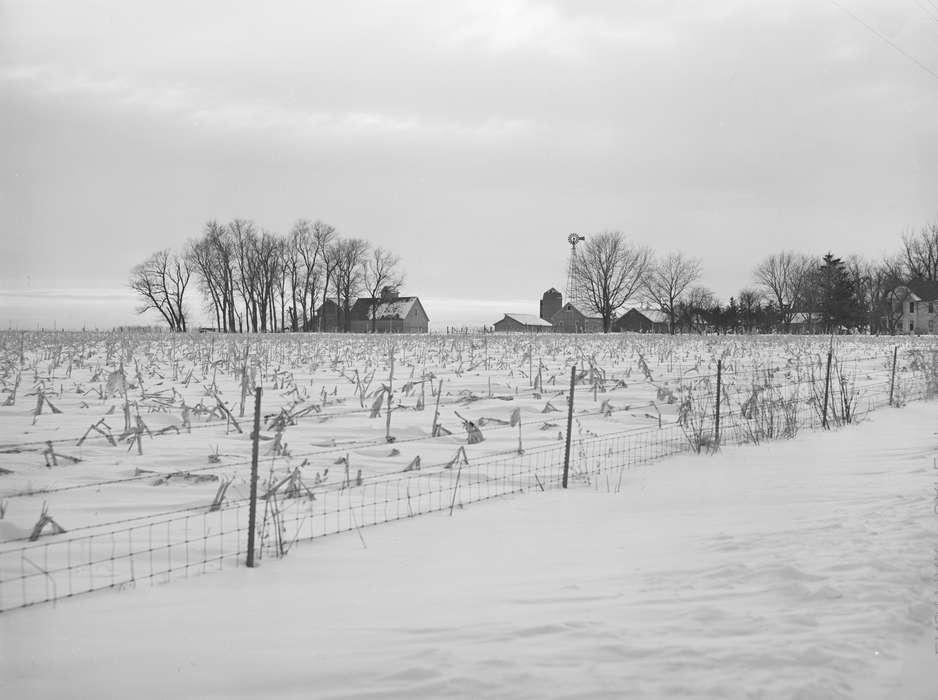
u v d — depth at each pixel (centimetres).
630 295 8906
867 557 589
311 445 1080
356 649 449
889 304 8969
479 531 719
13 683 409
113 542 652
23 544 645
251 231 8106
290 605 523
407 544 675
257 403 628
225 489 764
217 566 609
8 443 1037
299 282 8519
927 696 392
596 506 822
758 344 3161
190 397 1545
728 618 486
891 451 1116
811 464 1042
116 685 408
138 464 926
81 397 1512
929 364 2142
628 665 425
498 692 397
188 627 484
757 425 1308
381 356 2561
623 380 1888
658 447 1180
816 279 8575
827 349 2956
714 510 794
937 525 671
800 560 589
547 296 12081
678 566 596
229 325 8169
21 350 1964
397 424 1269
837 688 398
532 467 1015
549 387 1791
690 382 1922
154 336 3394
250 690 403
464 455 993
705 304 9031
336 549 658
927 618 482
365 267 9112
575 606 515
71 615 503
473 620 492
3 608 514
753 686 400
